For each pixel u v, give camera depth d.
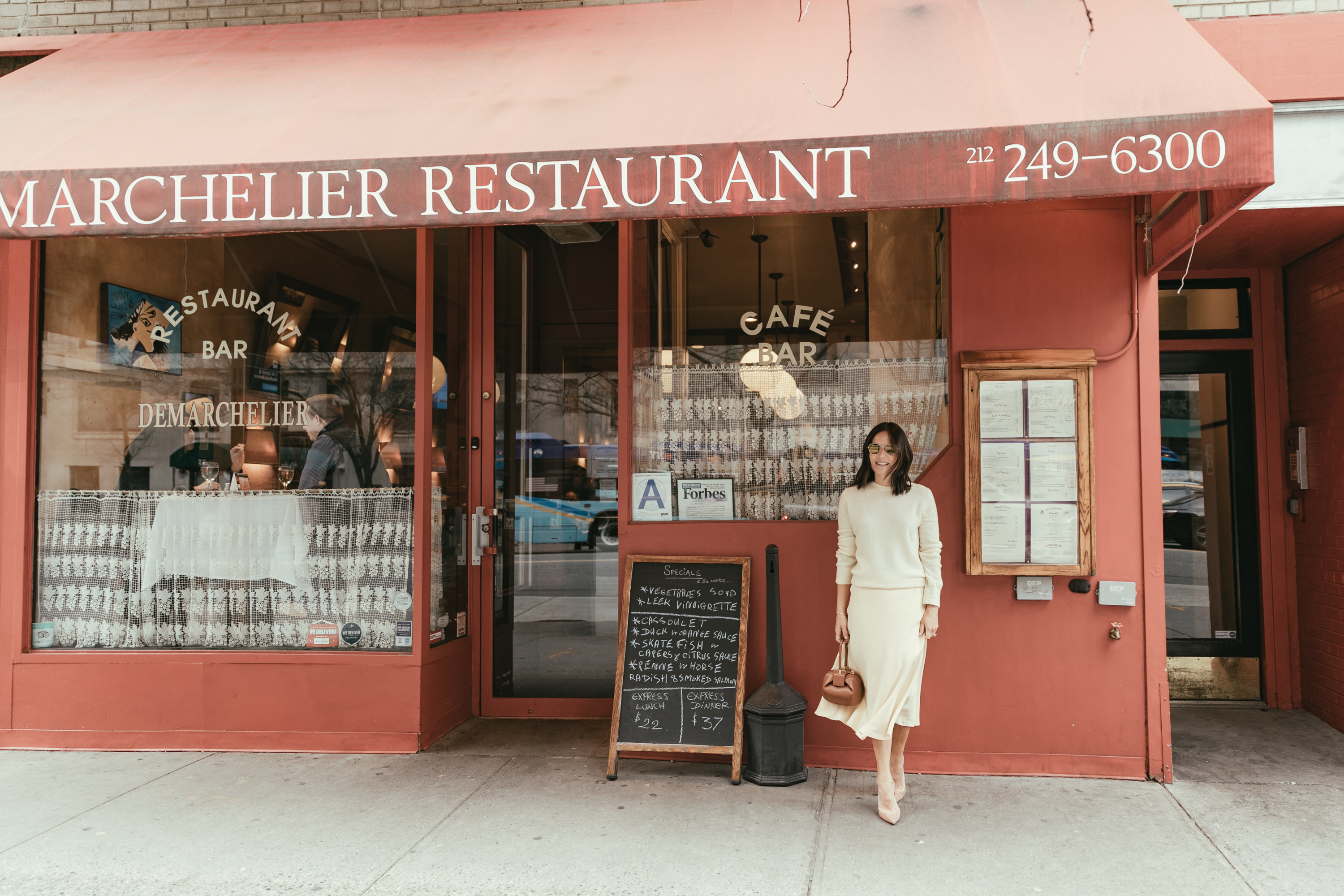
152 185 3.60
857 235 4.73
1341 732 4.91
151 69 4.75
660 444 4.78
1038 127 3.19
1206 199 3.56
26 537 4.92
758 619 4.46
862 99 3.56
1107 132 3.15
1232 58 4.45
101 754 4.70
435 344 5.09
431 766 4.46
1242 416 5.55
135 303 5.11
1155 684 4.22
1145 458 4.28
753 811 3.83
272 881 3.21
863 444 4.65
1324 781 4.18
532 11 5.08
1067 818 3.75
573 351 5.45
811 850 3.44
